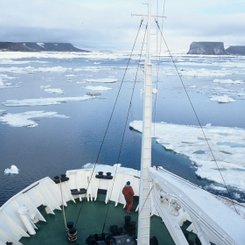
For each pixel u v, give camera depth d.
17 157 22.17
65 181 9.27
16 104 38.34
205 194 5.11
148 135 6.00
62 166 20.97
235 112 37.00
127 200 8.18
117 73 76.38
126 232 7.42
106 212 8.54
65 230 7.79
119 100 42.44
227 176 19.09
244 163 20.91
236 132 27.98
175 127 29.39
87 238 7.12
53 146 24.34
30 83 56.31
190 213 4.93
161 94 47.69
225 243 4.16
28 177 19.22
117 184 9.28
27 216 7.80
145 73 5.88
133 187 9.13
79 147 24.25
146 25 5.97
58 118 32.38
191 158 21.75
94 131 28.16
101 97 44.31
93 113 34.88
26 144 24.61
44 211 8.48
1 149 23.52
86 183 9.44
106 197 8.92
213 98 44.72
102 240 6.82
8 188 17.80
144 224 6.12
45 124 30.08
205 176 19.02
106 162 21.77
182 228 7.61
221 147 23.88
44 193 8.81
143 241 6.17
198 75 74.31
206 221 4.54
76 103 40.00
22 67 86.12
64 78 64.69
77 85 55.31
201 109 38.25
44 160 21.77
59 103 39.66
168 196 5.75
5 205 7.89
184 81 62.69
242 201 16.52
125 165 21.42
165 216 5.75
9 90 48.50
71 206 8.80
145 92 5.91
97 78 65.75
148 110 5.94
